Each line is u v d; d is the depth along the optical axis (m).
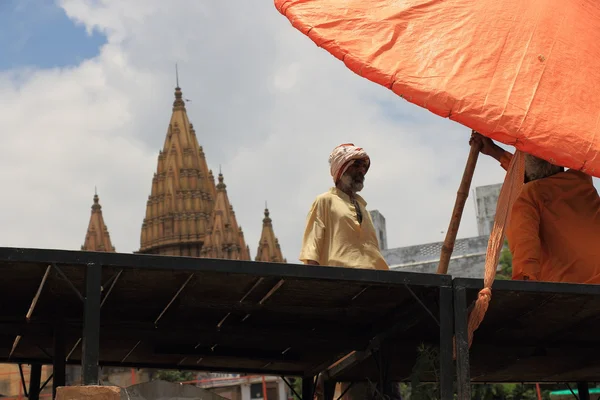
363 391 9.04
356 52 6.10
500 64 6.16
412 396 6.36
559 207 6.82
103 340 7.60
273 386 41.53
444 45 6.19
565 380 9.75
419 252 41.66
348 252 6.88
